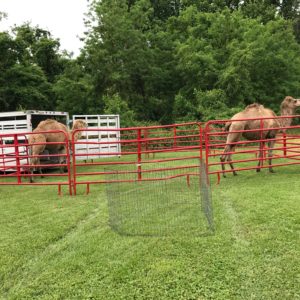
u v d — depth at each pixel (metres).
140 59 24.88
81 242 4.60
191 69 24.53
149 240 4.49
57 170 12.16
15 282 3.68
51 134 10.20
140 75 25.72
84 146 14.20
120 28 24.16
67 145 7.33
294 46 27.41
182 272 3.65
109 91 25.30
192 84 25.73
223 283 3.41
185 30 28.11
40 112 11.80
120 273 3.69
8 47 22.69
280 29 27.44
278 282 3.38
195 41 25.16
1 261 4.13
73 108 24.72
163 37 27.39
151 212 5.66
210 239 4.42
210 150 13.84
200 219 5.21
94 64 24.39
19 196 7.56
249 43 23.30
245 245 4.20
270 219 5.00
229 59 23.81
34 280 3.67
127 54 24.41
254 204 5.79
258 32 24.91
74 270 3.83
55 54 26.88
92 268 3.85
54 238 4.81
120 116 21.89
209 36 26.48
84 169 11.95
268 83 25.83
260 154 9.02
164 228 4.88
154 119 27.41
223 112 21.58
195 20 27.95
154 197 6.64
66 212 6.04
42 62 26.41
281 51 25.34
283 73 25.81
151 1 32.59
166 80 27.31
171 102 26.81
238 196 6.40
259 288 3.31
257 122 8.70
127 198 6.63
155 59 26.83
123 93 25.38
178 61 25.95
